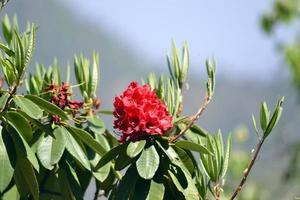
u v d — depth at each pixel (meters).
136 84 5.05
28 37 5.23
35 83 5.50
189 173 5.06
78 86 5.68
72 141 5.16
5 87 5.20
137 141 4.92
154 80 5.65
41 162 4.97
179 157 5.09
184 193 4.95
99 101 5.69
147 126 4.95
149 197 4.89
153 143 5.00
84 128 5.61
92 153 5.41
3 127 4.93
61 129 5.14
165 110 5.03
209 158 5.12
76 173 5.56
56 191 5.36
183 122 5.43
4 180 4.75
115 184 5.46
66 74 5.71
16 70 4.88
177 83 5.45
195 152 5.38
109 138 5.73
